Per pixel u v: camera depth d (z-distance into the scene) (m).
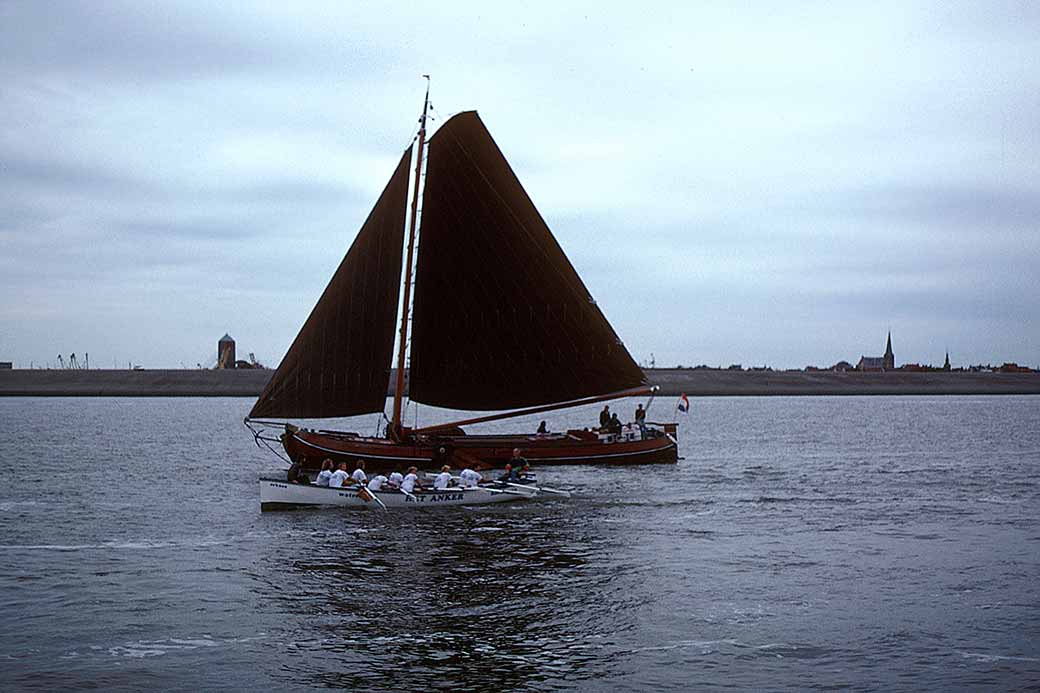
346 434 57.78
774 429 120.81
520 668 24.92
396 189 56.69
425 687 23.69
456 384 58.16
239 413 161.38
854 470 68.50
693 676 24.41
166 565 35.25
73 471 66.06
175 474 64.44
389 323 57.38
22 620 28.55
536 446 62.19
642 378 60.09
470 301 57.62
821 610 29.81
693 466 69.69
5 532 41.50
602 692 23.45
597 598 31.06
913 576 34.12
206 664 25.05
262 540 39.56
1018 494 55.12
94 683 23.73
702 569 35.03
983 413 168.62
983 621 28.73
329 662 25.23
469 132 56.12
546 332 58.34
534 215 57.00
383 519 44.31
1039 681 24.05
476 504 48.66
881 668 24.92
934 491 56.50
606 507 48.53
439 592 31.66
